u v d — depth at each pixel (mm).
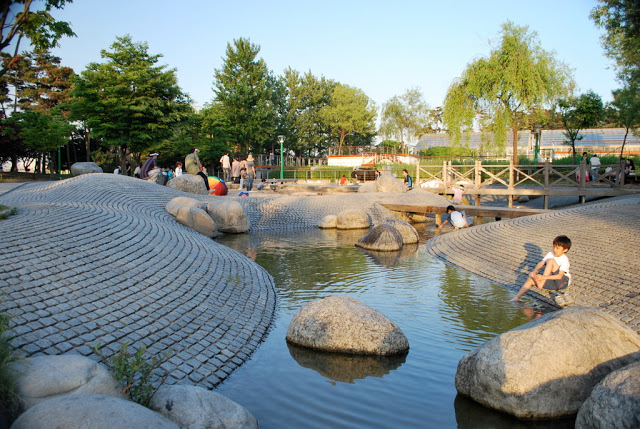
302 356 6605
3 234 7871
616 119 34875
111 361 5324
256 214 20078
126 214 12086
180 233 12055
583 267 9805
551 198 27766
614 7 20547
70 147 50750
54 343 5258
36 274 6641
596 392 4066
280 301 9164
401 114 71875
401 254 14078
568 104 35562
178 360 5848
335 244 15773
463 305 8781
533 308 8578
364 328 6730
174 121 36125
